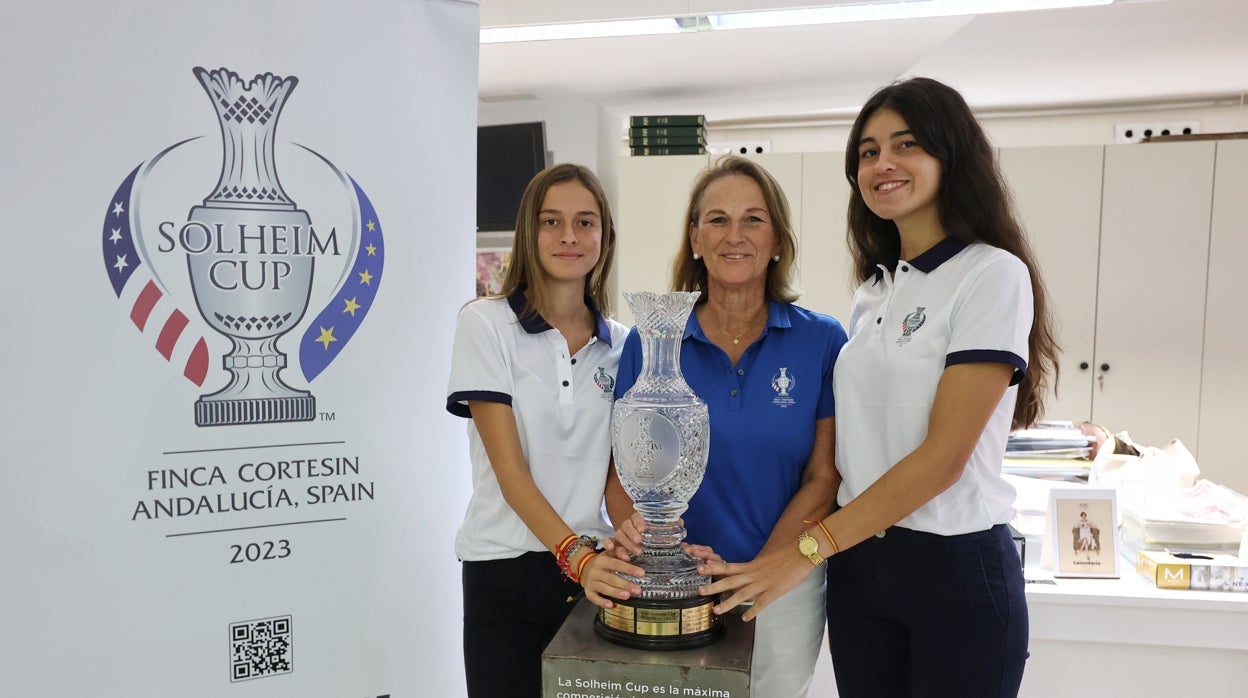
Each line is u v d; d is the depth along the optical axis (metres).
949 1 3.17
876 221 1.72
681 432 1.34
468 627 1.67
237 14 1.39
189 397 1.39
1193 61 4.39
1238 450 4.61
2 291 1.26
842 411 1.62
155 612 1.38
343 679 1.56
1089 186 4.62
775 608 1.66
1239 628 1.89
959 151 1.52
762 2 3.18
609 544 1.44
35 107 1.26
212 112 1.38
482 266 5.11
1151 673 1.96
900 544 1.54
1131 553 2.21
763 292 1.74
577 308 1.73
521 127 4.91
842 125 6.02
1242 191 4.49
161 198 1.35
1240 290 4.54
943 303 1.51
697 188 1.73
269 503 1.46
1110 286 4.65
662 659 1.22
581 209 1.64
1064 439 2.79
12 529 1.29
